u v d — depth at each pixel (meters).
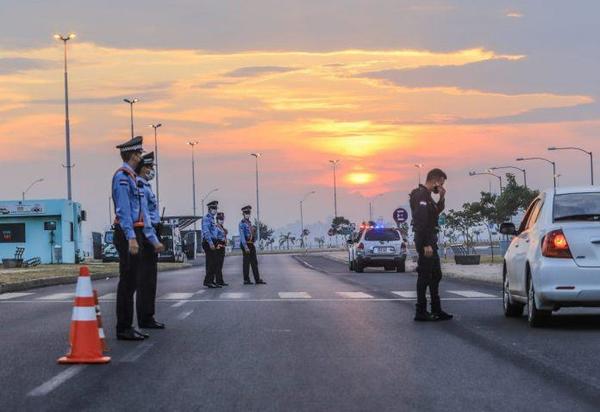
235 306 17.86
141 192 12.95
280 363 10.13
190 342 11.98
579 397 8.12
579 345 11.59
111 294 22.19
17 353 10.99
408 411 7.58
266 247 165.50
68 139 62.56
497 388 8.59
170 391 8.48
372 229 39.81
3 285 24.27
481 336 12.56
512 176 69.69
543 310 13.35
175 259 65.50
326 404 7.87
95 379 9.13
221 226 25.88
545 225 13.54
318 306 17.81
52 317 15.78
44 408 7.72
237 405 7.84
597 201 13.73
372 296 20.75
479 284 27.31
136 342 11.99
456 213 80.00
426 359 10.42
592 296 12.84
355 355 10.73
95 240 76.19
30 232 60.50
